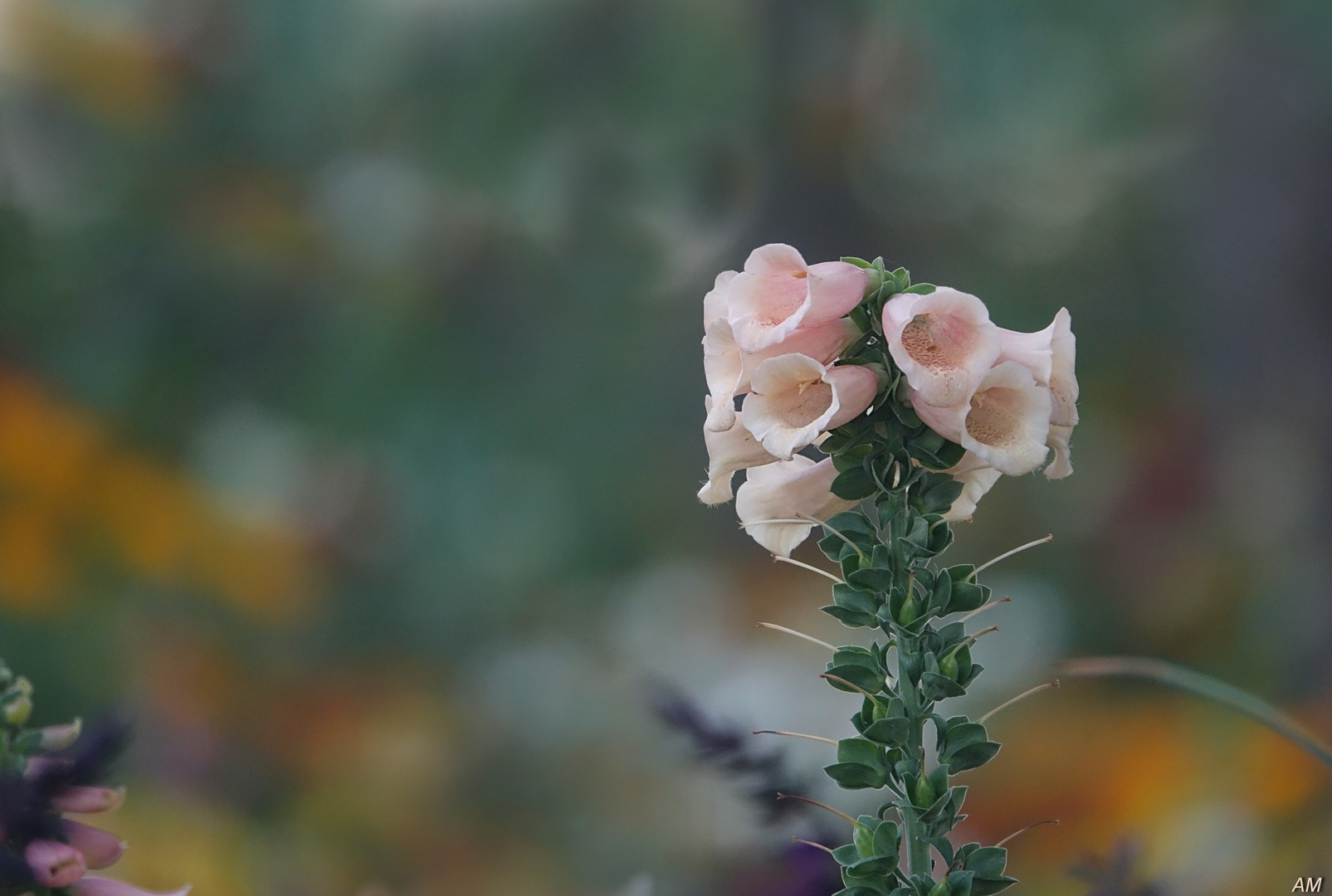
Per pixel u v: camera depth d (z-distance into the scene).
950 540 1.66
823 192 6.37
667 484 6.39
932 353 1.65
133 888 1.67
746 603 5.74
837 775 1.65
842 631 4.77
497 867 3.28
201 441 4.90
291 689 4.37
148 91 5.39
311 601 4.84
